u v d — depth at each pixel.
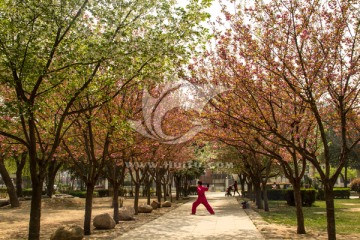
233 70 10.38
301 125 11.15
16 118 10.82
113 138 14.05
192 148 30.05
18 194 32.44
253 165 25.14
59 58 9.98
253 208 25.50
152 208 23.48
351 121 11.41
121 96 14.98
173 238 11.90
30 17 9.21
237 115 10.95
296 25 9.85
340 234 13.15
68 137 14.16
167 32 10.61
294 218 18.44
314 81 9.58
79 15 10.03
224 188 67.81
